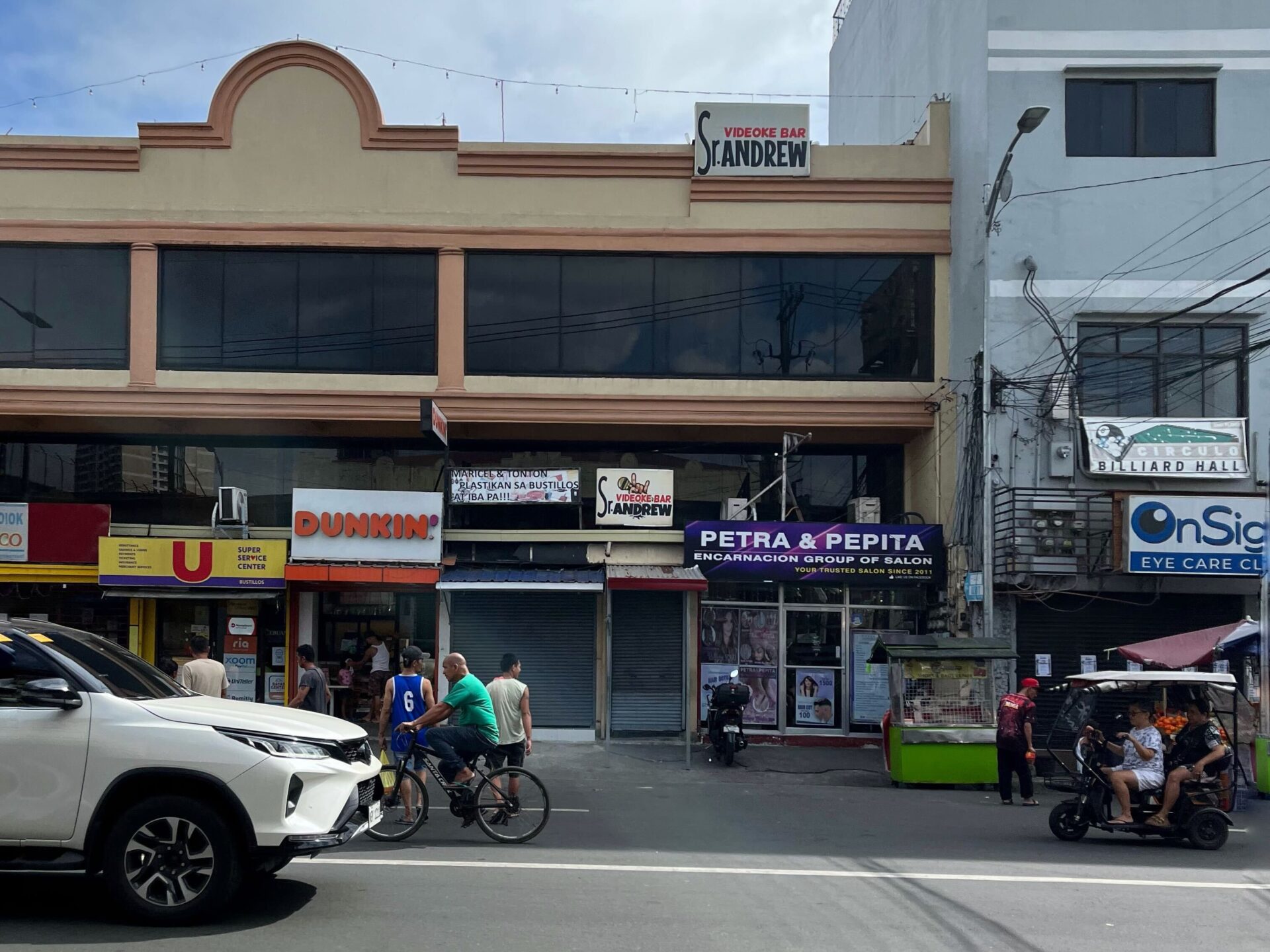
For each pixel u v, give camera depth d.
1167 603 18.03
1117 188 18.25
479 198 18.75
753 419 18.67
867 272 19.09
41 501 19.48
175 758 6.80
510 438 19.67
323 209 18.61
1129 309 18.05
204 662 11.45
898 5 23.92
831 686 19.08
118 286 18.55
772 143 18.95
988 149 18.09
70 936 6.59
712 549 18.33
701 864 9.20
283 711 7.72
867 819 12.34
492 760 10.20
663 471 18.91
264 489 19.73
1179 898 8.34
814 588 19.25
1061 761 12.24
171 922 6.80
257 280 18.61
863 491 20.23
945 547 18.47
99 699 6.97
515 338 18.67
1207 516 17.00
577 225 18.72
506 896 7.80
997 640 15.91
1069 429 17.83
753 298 18.94
